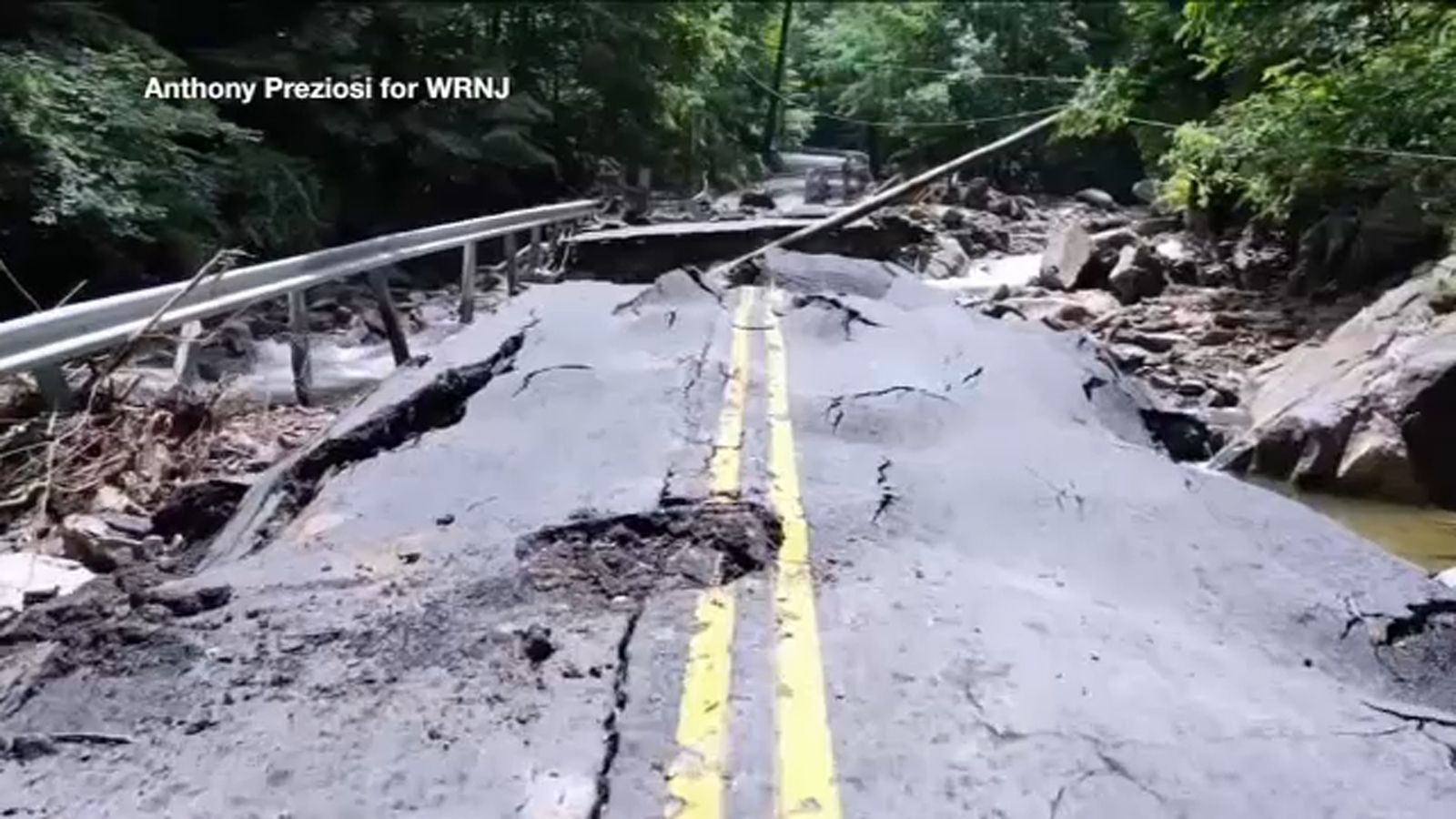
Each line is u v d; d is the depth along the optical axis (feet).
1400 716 11.51
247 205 53.88
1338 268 47.55
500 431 20.62
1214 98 71.87
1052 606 13.55
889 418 22.08
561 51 84.99
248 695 11.08
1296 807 9.55
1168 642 12.96
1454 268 32.99
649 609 12.96
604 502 16.49
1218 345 42.24
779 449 19.71
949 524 16.60
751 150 139.74
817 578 14.05
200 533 20.43
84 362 28.09
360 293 51.13
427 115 70.44
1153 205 77.71
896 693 11.20
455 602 13.15
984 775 9.81
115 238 45.14
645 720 10.53
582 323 30.60
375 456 20.08
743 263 45.96
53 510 20.45
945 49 124.98
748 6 137.18
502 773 9.66
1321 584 15.40
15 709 10.80
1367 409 27.78
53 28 48.29
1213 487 19.30
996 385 25.25
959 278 63.36
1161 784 9.79
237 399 29.55
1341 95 43.52
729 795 9.37
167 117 46.42
